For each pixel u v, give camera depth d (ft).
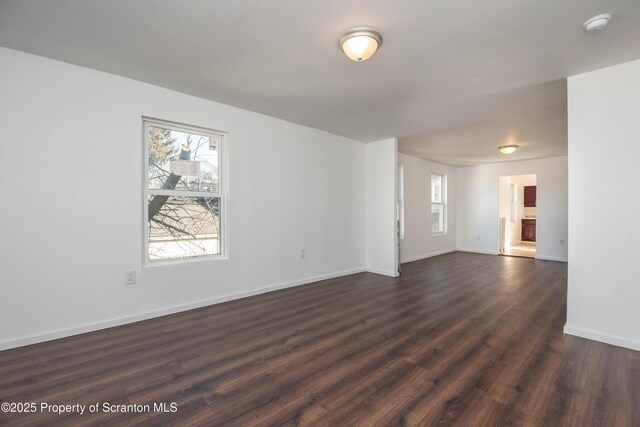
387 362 7.13
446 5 5.74
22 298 7.77
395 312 10.59
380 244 16.97
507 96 10.37
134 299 9.50
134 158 9.45
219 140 11.66
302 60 8.00
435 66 8.22
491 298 12.25
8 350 7.56
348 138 16.51
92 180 8.72
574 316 8.64
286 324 9.46
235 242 11.86
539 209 22.40
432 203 24.38
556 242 21.63
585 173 8.43
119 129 9.16
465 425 5.03
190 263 10.69
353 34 6.64
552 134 15.31
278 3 5.75
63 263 8.30
